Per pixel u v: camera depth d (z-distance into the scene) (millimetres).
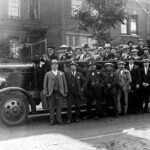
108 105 10344
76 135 7520
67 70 9406
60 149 6277
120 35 23188
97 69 10227
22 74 9312
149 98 11156
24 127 8609
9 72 9148
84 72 9984
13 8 20672
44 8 21656
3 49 17797
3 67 9078
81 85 9469
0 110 8398
